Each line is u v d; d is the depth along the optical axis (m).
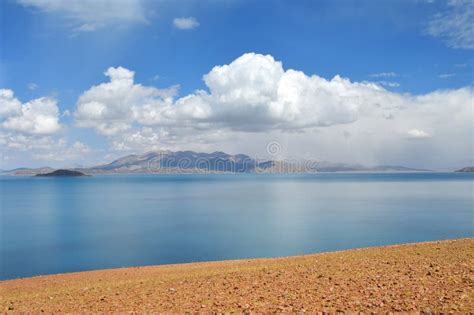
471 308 10.20
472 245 21.64
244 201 132.62
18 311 14.41
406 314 10.11
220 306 12.18
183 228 72.56
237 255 48.03
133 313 12.12
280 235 62.34
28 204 132.12
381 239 57.03
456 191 170.62
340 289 13.34
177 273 24.97
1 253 51.94
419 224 71.88
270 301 12.36
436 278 13.92
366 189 194.25
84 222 84.12
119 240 61.03
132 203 131.50
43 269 43.06
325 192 175.50
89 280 26.31
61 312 13.38
